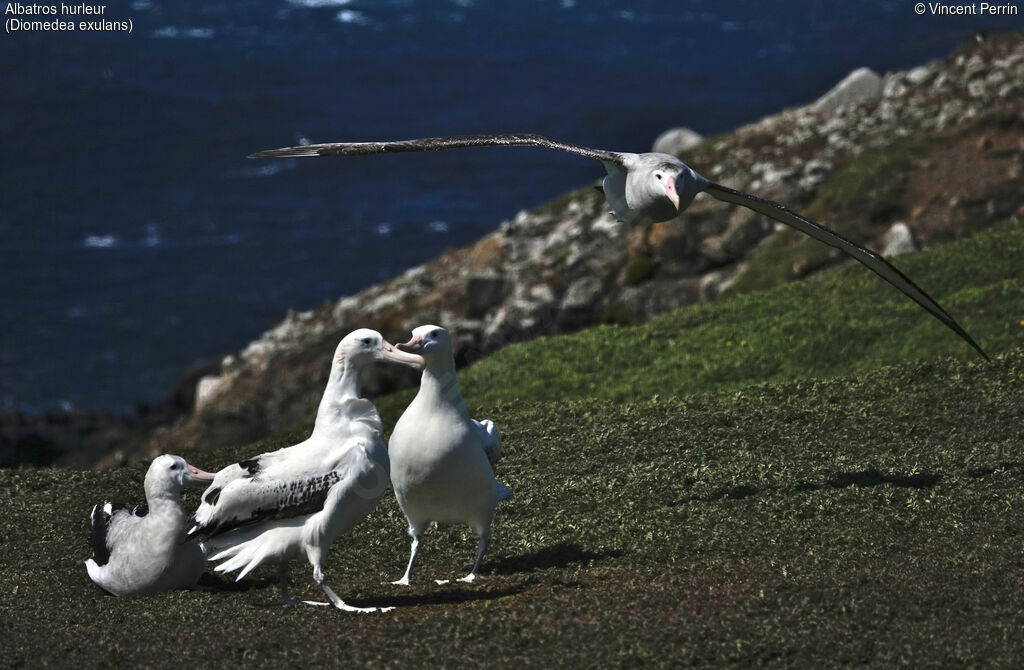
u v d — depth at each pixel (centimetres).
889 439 1120
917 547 830
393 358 769
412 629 720
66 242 5175
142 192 5991
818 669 646
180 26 11594
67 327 4166
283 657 691
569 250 2605
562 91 8675
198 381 2870
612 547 880
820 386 1352
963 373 1309
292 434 1548
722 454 1112
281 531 761
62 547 960
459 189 5944
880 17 10812
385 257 5019
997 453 1040
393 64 9775
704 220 2442
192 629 740
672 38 10625
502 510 994
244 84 8931
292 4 13038
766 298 1847
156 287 4603
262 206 5728
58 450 2722
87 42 10325
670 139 3062
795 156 2669
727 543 861
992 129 2459
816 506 932
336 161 6412
